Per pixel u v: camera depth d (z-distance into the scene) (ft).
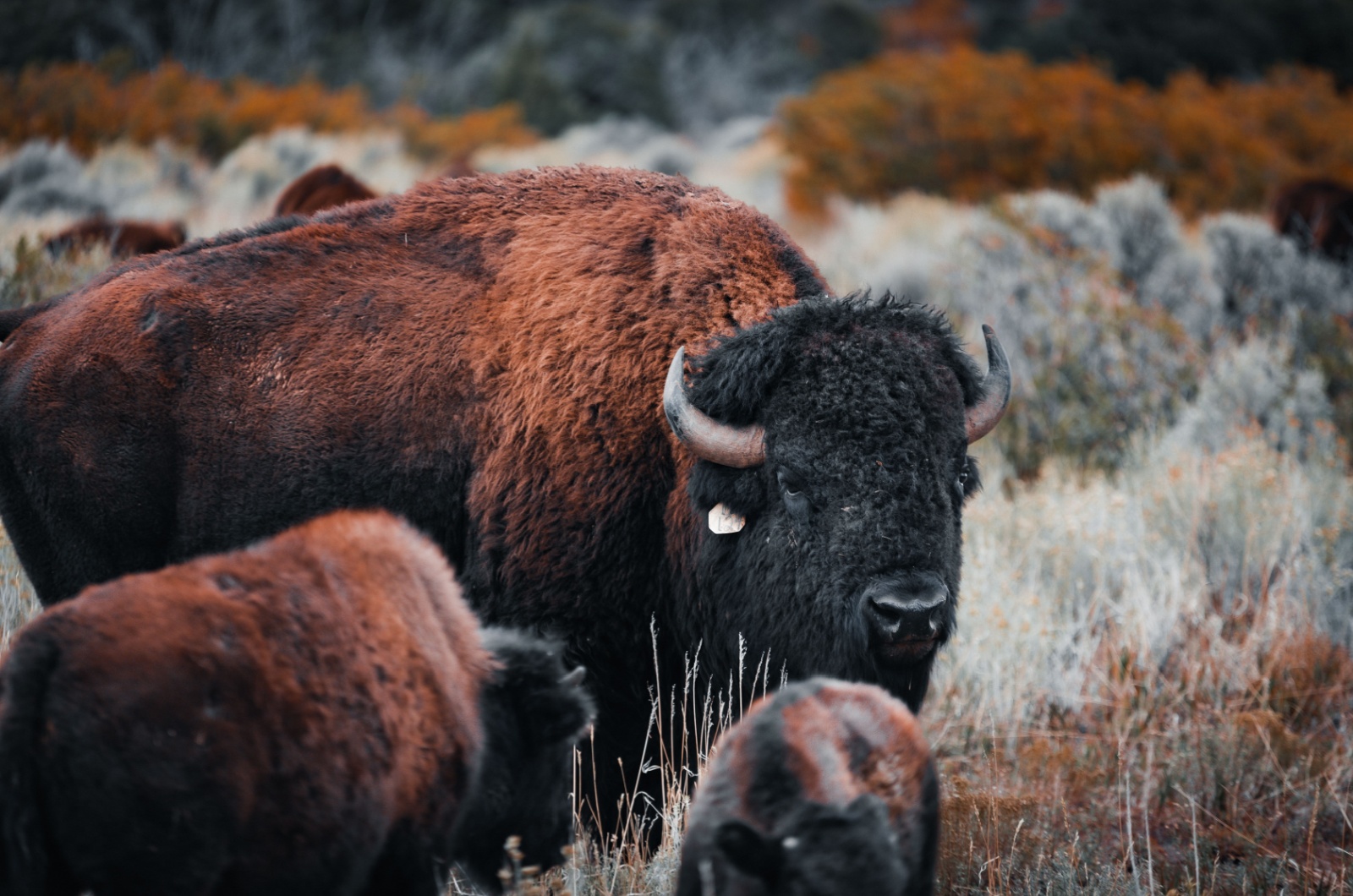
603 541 56.95
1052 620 78.59
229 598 36.91
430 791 40.22
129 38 415.85
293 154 272.31
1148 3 524.52
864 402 52.24
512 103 490.90
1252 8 523.70
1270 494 86.89
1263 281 141.49
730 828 36.60
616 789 57.88
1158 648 76.43
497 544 58.08
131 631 34.58
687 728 58.08
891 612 50.57
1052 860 55.11
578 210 63.46
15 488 60.85
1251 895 56.13
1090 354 117.50
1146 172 264.11
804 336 54.24
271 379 60.44
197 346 60.75
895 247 186.09
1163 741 68.44
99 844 33.47
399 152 341.21
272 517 59.67
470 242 63.26
